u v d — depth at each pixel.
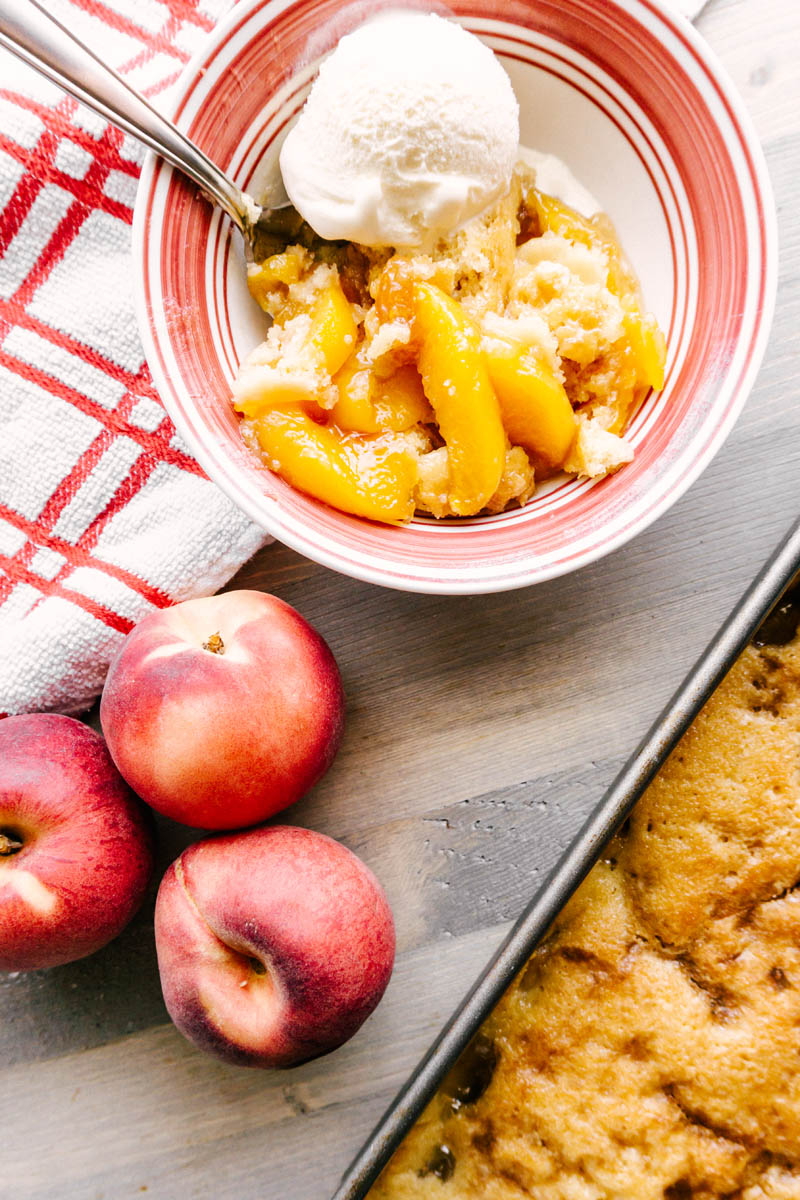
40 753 0.56
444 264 0.53
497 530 0.54
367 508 0.54
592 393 0.54
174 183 0.52
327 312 0.53
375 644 0.60
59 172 0.58
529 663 0.59
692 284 0.54
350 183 0.52
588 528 0.53
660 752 0.55
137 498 0.59
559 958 0.59
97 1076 0.60
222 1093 0.59
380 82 0.52
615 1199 0.57
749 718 0.58
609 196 0.55
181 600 0.59
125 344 0.59
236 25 0.51
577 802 0.59
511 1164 0.58
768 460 0.59
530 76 0.54
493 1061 0.59
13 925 0.55
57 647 0.58
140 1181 0.59
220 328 0.54
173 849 0.59
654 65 0.52
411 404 0.54
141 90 0.57
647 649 0.59
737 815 0.58
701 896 0.58
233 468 0.53
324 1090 0.59
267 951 0.54
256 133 0.53
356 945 0.54
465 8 0.53
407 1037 0.59
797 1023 0.57
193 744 0.54
